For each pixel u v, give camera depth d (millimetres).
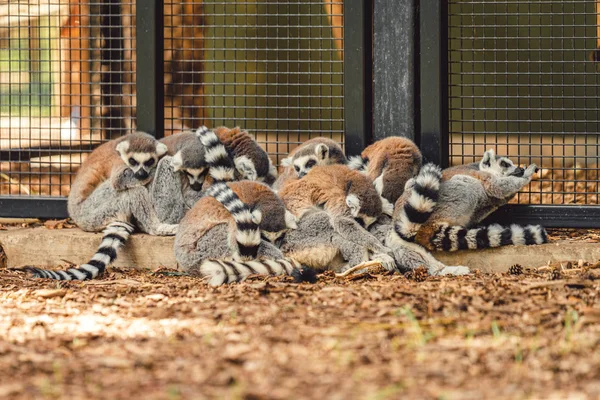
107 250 11789
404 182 12102
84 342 7195
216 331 7438
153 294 9586
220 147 12641
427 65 12164
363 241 11445
